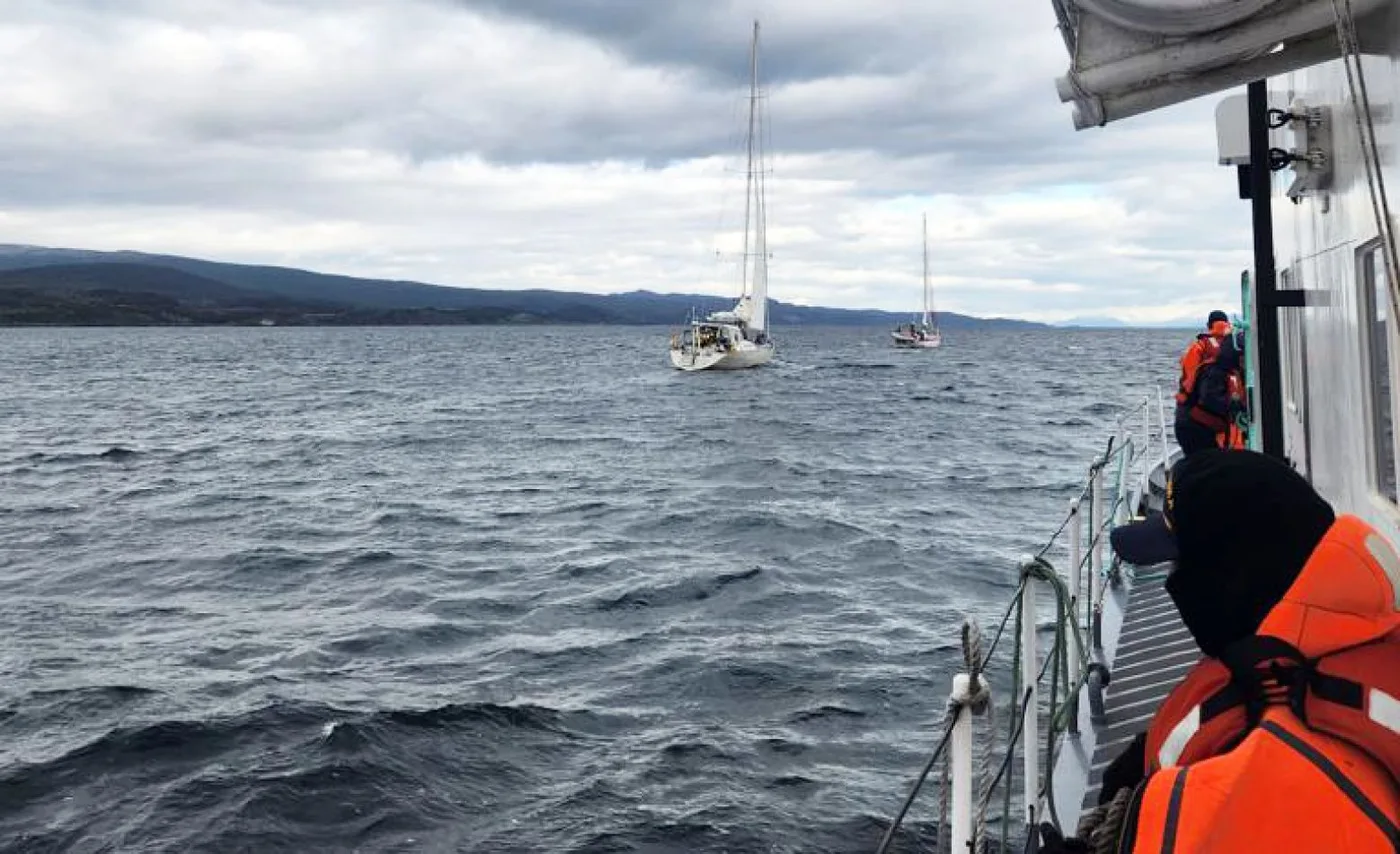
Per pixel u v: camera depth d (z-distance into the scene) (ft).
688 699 38.78
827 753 33.53
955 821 9.56
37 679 41.78
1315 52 11.40
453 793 31.14
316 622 51.13
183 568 64.90
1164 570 31.94
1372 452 14.05
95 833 28.94
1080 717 21.98
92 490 102.47
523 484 104.17
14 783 31.86
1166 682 22.58
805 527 75.66
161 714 37.19
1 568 65.72
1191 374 36.52
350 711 37.19
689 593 55.72
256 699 38.78
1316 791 4.47
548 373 335.88
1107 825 5.19
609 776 32.04
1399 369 12.05
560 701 38.65
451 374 338.95
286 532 77.87
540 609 53.01
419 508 89.15
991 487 96.78
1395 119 10.50
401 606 54.24
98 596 57.72
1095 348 596.29
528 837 28.55
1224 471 5.10
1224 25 10.52
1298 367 21.21
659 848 27.68
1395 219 10.80
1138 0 10.61
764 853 27.37
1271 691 4.78
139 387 280.72
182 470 118.42
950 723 9.56
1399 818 4.46
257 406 214.48
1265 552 4.91
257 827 29.12
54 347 631.56
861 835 28.19
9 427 171.83
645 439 146.41
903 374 316.19
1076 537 22.84
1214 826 4.52
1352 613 4.76
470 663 43.80
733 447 135.33
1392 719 4.58
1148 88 11.85
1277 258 23.63
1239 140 23.21
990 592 55.93
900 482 100.63
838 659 43.14
